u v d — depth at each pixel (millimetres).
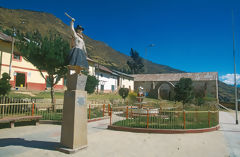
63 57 12961
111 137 7289
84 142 5539
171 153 5543
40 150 5250
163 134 8117
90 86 20203
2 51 19484
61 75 14172
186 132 8500
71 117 5262
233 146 6637
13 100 11000
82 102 5508
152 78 45469
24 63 21922
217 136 8266
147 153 5453
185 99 22891
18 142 6090
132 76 47750
